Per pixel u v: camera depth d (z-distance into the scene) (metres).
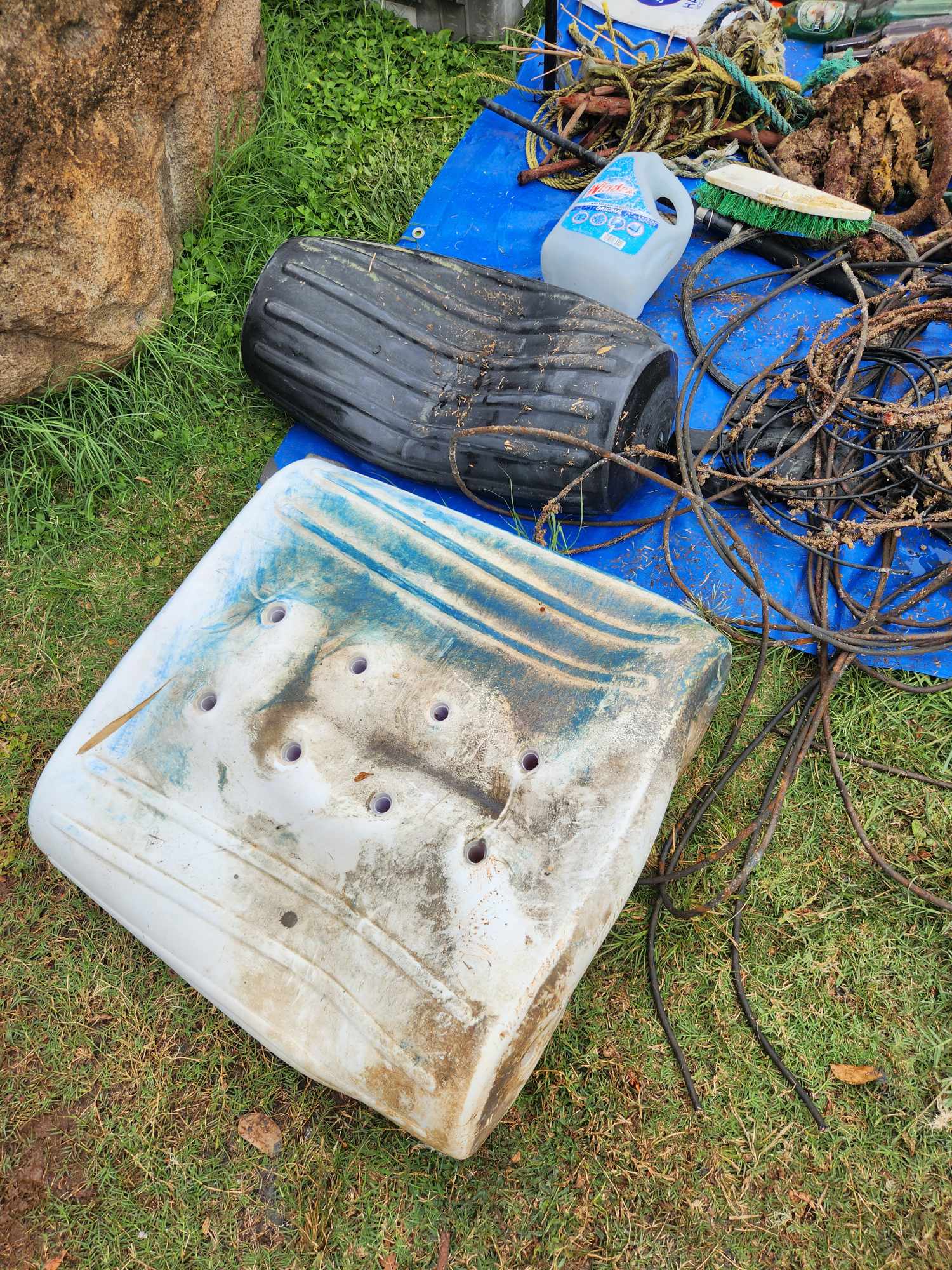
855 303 3.25
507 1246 2.04
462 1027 1.68
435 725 2.03
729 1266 1.98
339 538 2.28
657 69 3.63
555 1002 1.75
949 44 3.22
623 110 3.69
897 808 2.43
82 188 2.81
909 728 2.51
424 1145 2.13
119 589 3.01
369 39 4.18
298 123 3.89
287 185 3.68
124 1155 2.21
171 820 2.05
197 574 2.29
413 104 4.04
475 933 1.75
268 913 1.92
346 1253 2.06
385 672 2.10
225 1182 2.16
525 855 1.82
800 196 3.21
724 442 2.86
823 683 2.52
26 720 2.79
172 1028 2.34
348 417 2.91
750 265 3.42
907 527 2.64
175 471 3.22
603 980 2.29
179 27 2.96
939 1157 2.04
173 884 2.00
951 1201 2.00
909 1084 2.12
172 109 3.17
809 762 2.50
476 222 3.66
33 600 3.00
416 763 2.00
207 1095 2.26
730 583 2.76
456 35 4.27
